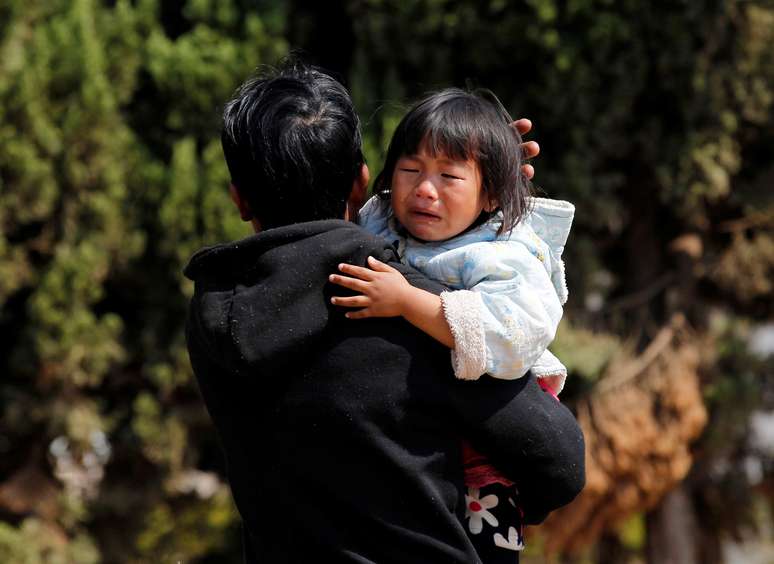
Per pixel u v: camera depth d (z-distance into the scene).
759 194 18.31
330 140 5.54
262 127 5.52
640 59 16.58
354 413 5.26
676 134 17.42
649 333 18.17
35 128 15.93
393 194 5.97
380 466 5.29
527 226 6.05
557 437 5.55
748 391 17.59
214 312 5.43
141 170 16.67
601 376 17.33
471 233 5.97
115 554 17.52
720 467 19.66
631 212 18.55
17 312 16.92
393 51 16.50
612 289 19.55
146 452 16.94
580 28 16.22
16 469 17.33
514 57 16.44
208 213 16.39
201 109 16.77
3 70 15.89
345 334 5.35
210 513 18.69
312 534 5.38
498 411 5.43
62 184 16.30
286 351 5.27
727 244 18.91
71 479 17.34
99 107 16.22
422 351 5.36
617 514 17.33
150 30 16.86
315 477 5.35
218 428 5.82
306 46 17.50
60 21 16.58
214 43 16.69
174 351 16.86
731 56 17.11
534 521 5.96
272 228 5.61
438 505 5.29
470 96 6.02
